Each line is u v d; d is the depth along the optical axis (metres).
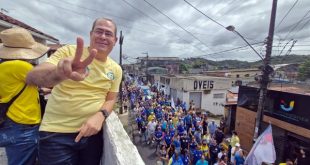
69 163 1.91
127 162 1.55
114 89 2.18
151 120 17.36
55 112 1.92
